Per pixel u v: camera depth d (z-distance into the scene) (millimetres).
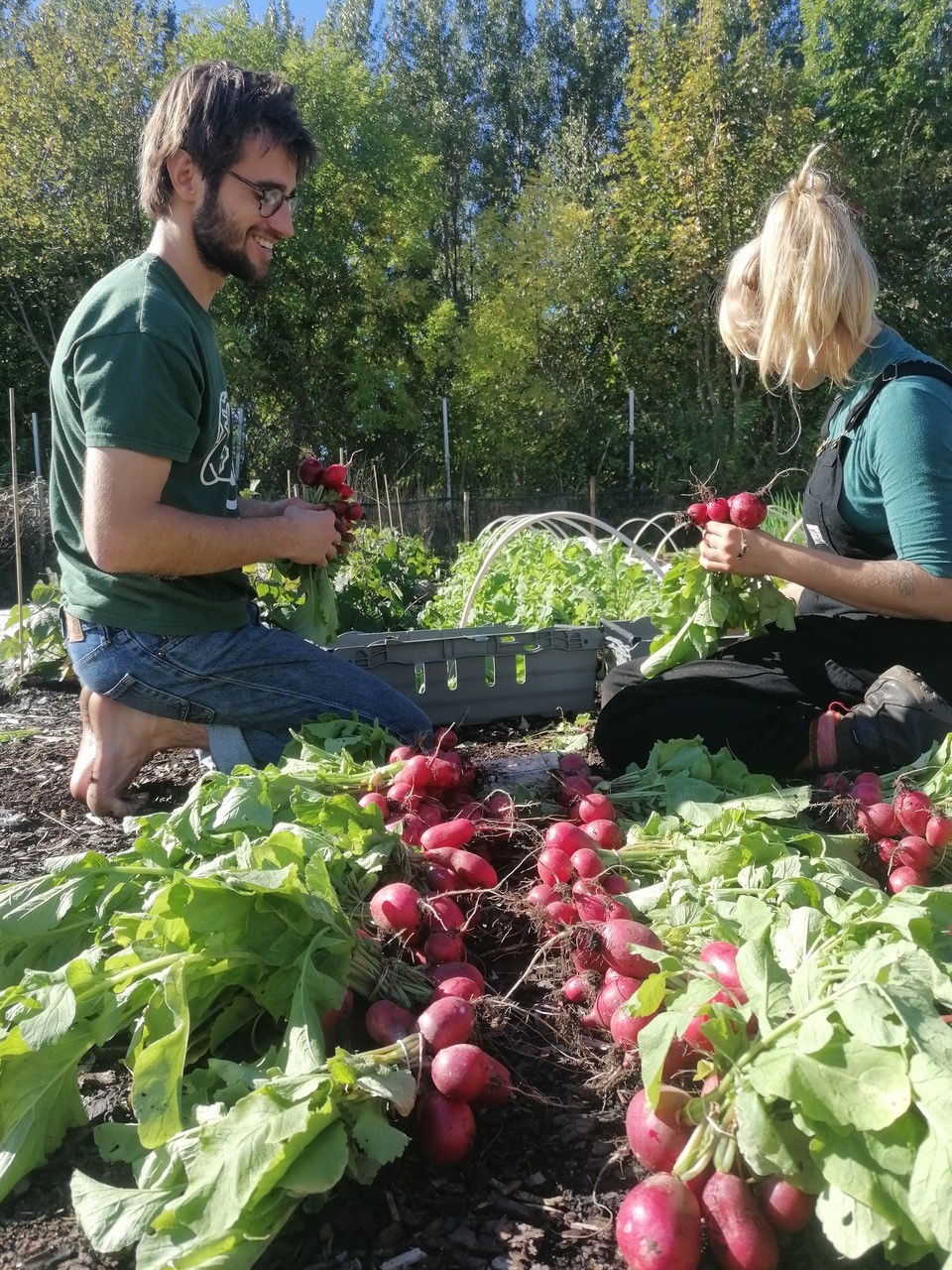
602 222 18672
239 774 2135
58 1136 1513
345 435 20406
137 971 1515
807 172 2490
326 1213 1371
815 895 1698
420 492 19391
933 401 2420
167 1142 1334
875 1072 1177
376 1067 1385
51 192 18125
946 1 18344
